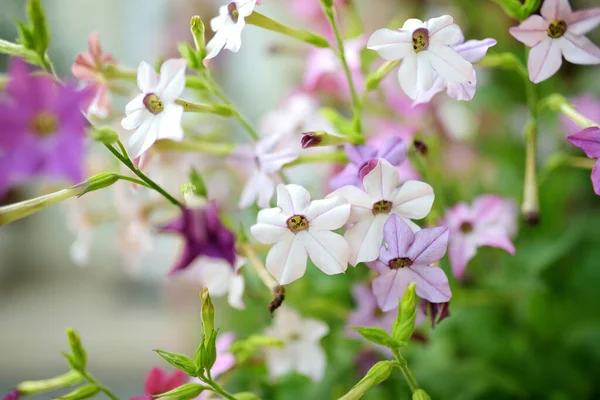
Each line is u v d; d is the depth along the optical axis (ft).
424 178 2.12
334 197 1.85
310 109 2.49
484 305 2.51
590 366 2.54
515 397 2.43
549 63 1.91
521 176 2.67
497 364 2.49
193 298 3.01
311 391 2.39
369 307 2.13
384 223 1.84
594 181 1.82
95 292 4.51
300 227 1.86
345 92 2.48
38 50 1.89
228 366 2.08
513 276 2.51
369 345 2.27
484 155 2.73
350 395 1.86
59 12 4.29
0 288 4.41
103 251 4.53
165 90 1.89
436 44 1.86
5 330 4.12
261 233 1.86
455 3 2.65
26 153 1.73
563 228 2.65
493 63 2.07
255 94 3.77
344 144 2.01
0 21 3.97
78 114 1.74
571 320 2.57
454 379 2.37
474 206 2.17
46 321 4.20
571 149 2.67
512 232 2.39
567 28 1.91
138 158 1.95
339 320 2.39
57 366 3.84
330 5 2.00
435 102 2.53
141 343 3.98
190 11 3.03
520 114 2.76
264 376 2.35
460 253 2.12
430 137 2.31
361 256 1.83
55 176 1.73
